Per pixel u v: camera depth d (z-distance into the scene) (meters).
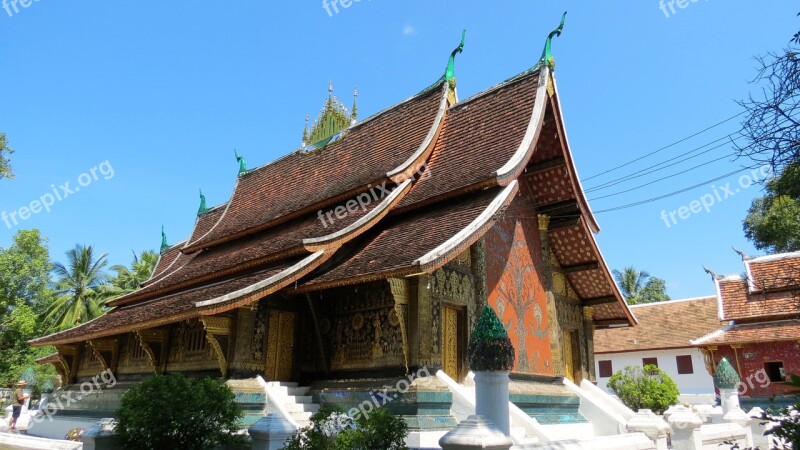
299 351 12.42
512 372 12.73
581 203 15.20
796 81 5.54
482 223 10.80
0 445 10.33
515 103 14.12
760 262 23.38
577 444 7.64
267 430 7.10
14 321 25.64
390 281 10.23
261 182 20.19
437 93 16.09
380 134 16.81
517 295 13.75
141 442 7.55
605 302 16.94
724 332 22.61
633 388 20.81
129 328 12.73
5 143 21.06
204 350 12.23
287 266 11.68
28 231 27.52
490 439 4.95
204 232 21.69
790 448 4.84
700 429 10.22
